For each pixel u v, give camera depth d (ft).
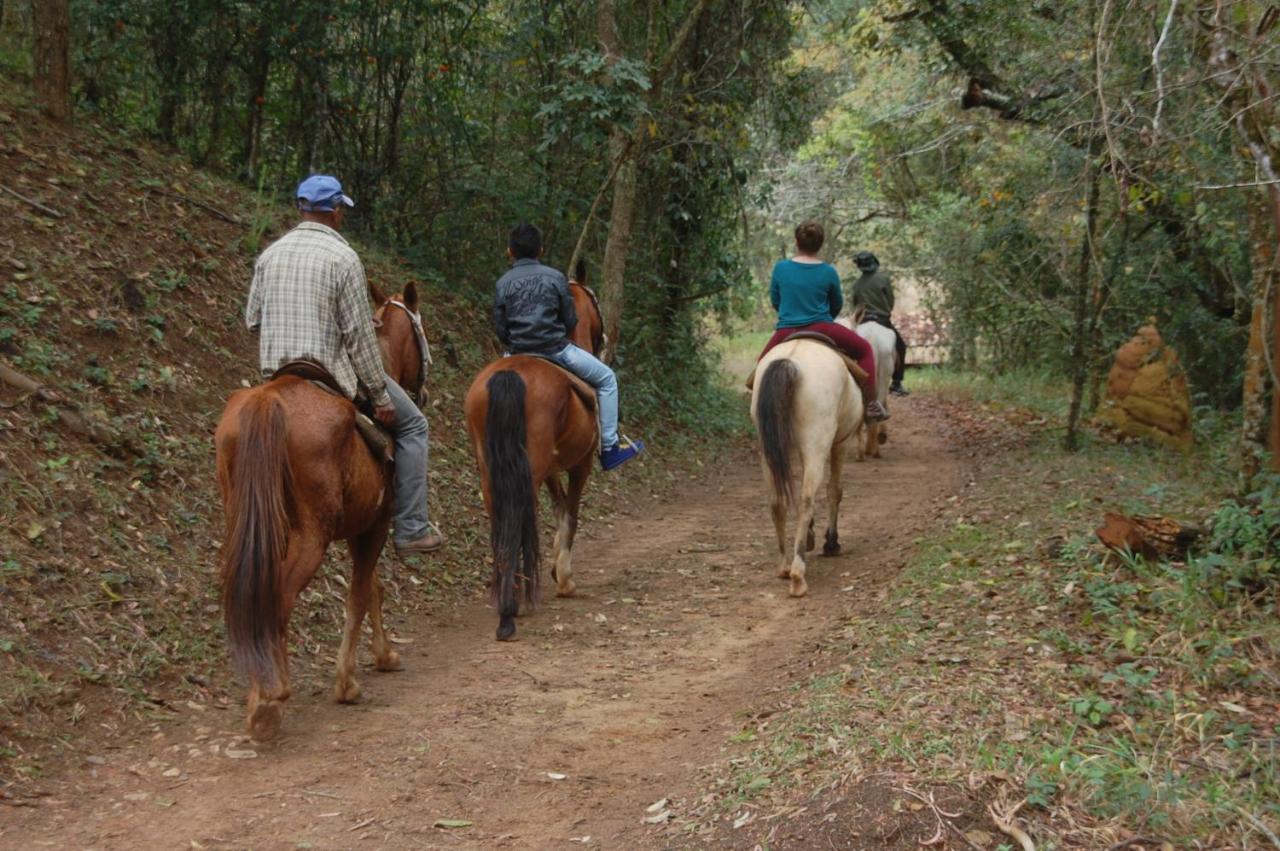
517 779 16.51
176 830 14.57
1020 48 41.70
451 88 45.75
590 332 29.07
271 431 16.65
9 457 21.44
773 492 28.68
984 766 14.16
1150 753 15.02
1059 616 20.74
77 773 16.05
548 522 34.94
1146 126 27.43
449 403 37.09
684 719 19.24
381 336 21.65
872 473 45.73
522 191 46.52
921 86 60.44
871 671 18.70
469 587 28.37
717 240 57.47
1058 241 47.44
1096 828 12.86
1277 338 22.79
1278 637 18.40
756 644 23.77
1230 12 21.74
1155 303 48.37
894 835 12.80
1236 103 21.79
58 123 35.32
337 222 19.54
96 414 24.09
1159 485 31.04
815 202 85.66
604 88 40.70
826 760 15.12
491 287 46.98
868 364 30.19
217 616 21.36
